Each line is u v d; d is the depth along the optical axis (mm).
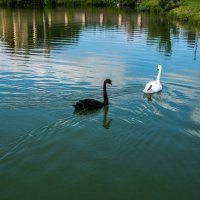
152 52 28219
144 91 18016
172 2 68500
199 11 56094
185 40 34625
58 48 29359
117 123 14367
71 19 52406
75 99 16688
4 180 10352
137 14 62469
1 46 30594
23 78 19688
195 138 13375
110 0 78688
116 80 20203
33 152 11781
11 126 13500
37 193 9906
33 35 36969
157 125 14367
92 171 10992
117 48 29469
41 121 14055
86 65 23406
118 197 9891
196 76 21766
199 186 10453
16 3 74938
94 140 12836
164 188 10328
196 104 16891
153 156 12000
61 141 12602
